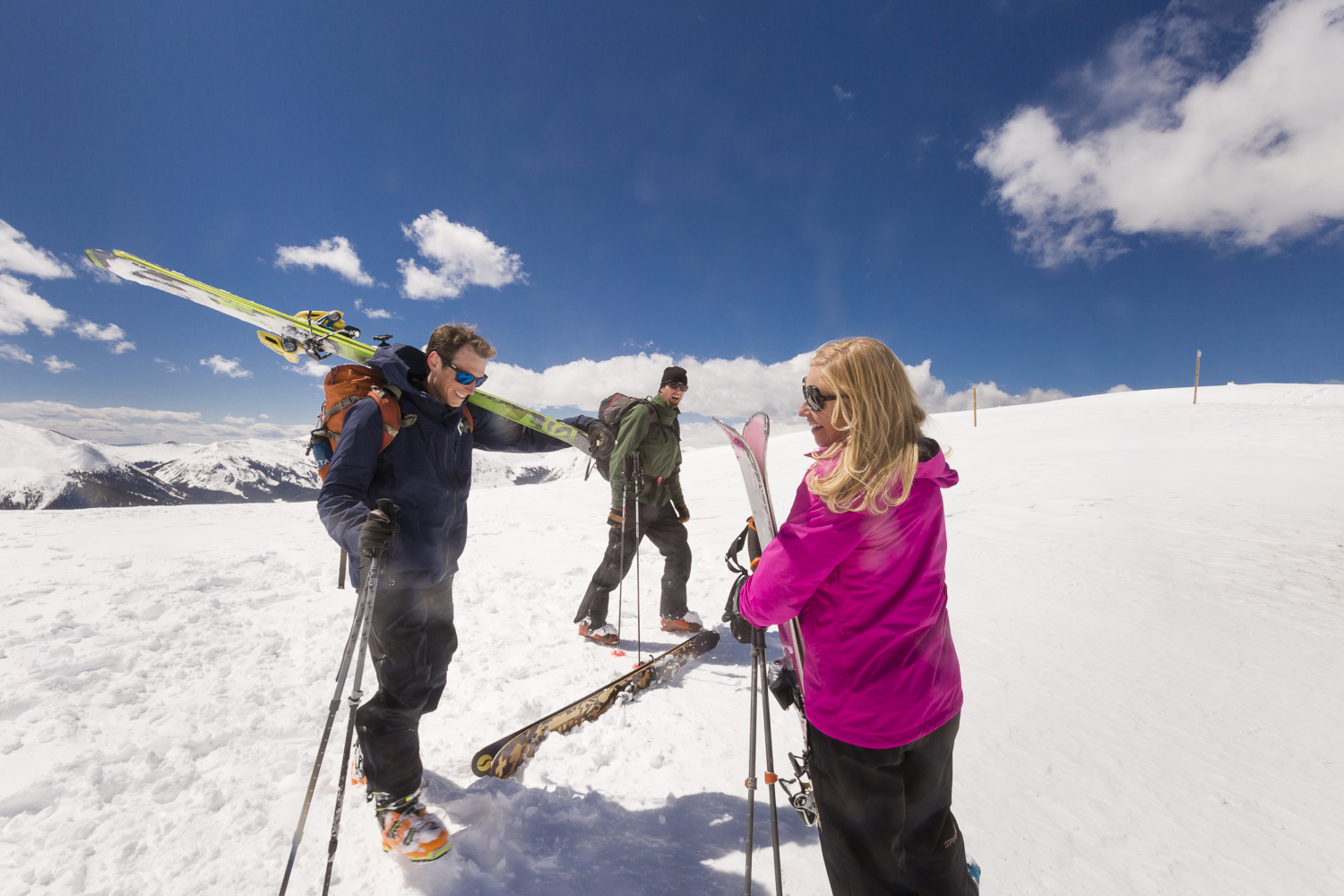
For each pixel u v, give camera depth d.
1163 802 2.19
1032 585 4.94
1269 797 2.21
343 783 1.67
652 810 2.18
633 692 3.05
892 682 1.29
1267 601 4.51
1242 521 7.20
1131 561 5.64
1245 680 3.20
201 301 2.82
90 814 2.05
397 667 1.98
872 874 1.36
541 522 8.52
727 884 1.83
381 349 2.14
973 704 2.94
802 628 1.40
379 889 1.78
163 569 5.11
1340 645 3.68
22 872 1.76
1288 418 18.55
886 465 1.21
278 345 2.72
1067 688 3.11
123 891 1.72
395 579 2.00
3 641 3.38
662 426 3.79
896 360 1.28
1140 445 15.19
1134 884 1.79
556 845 1.98
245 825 2.03
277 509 10.45
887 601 1.29
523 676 3.33
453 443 2.18
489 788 2.28
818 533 1.25
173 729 2.61
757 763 2.47
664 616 4.13
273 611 4.29
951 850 1.40
